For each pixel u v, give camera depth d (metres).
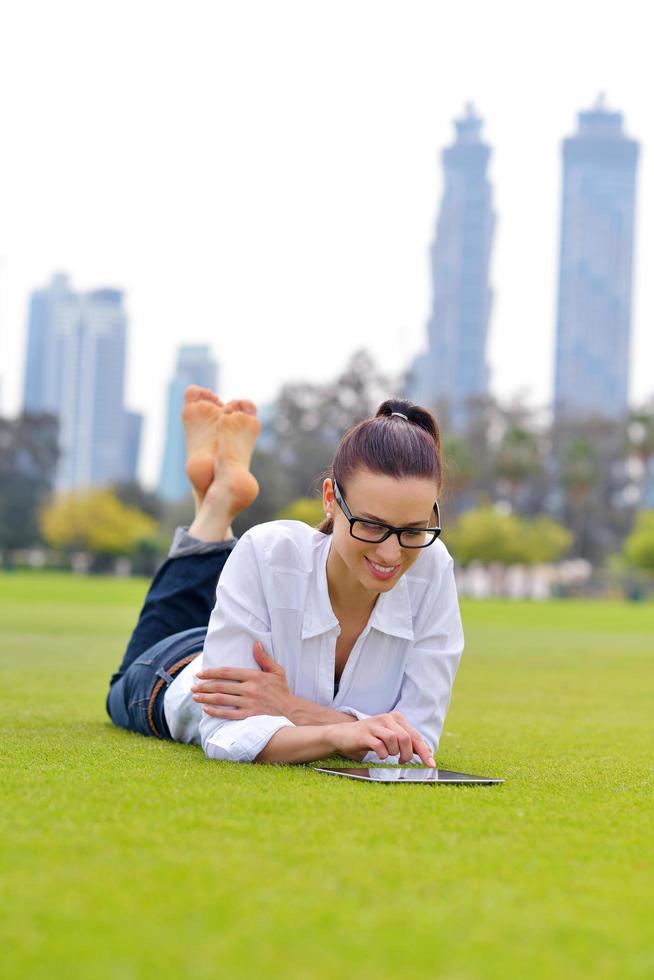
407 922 1.16
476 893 1.29
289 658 2.52
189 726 2.71
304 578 2.48
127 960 1.01
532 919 1.19
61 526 56.81
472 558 49.72
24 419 62.91
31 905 1.19
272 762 2.35
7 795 1.82
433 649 2.58
